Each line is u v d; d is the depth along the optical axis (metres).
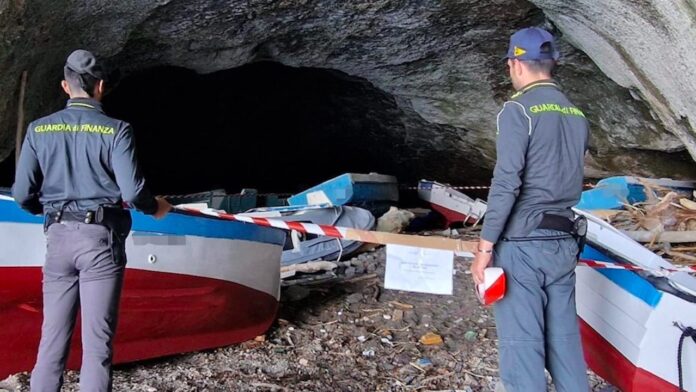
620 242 3.33
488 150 9.26
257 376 3.63
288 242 7.03
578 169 2.44
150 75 9.60
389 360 3.94
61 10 4.59
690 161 7.04
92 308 2.47
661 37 3.68
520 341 2.39
